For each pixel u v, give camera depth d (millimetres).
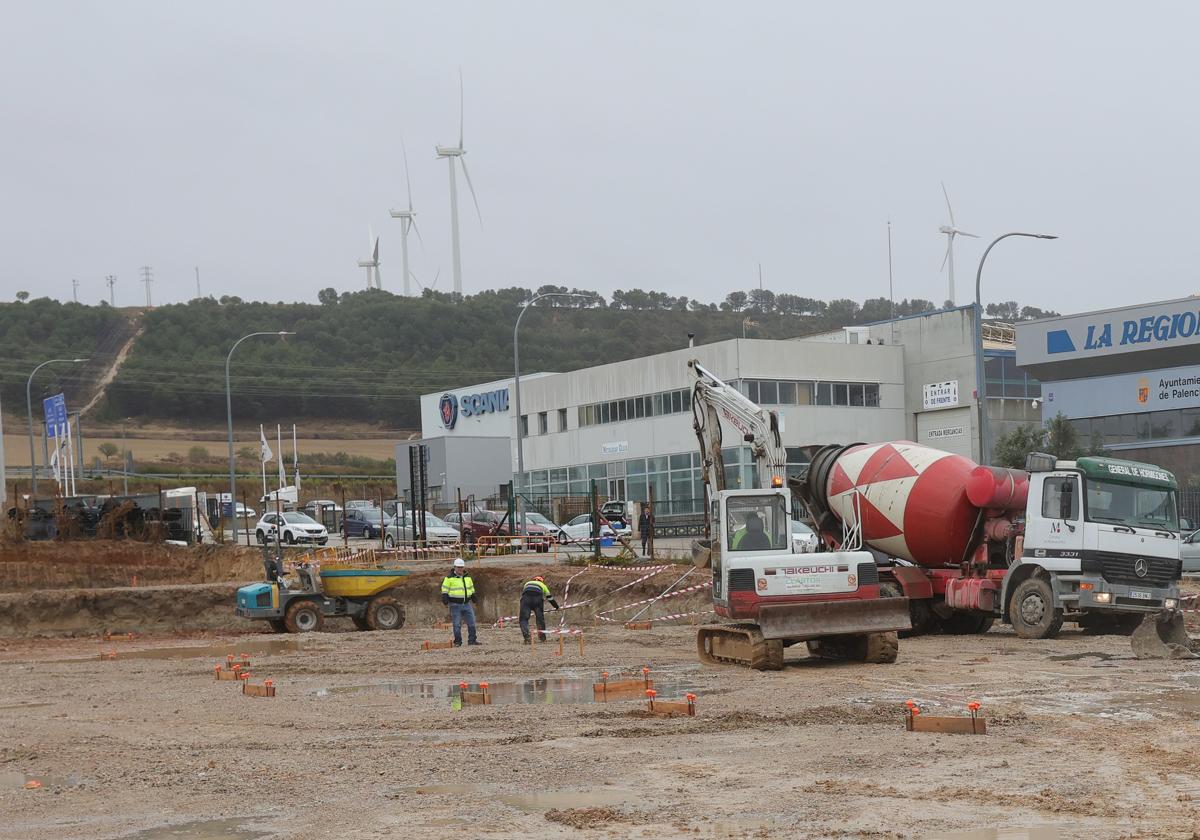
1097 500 23766
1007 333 67562
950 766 11875
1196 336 54469
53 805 11133
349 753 13375
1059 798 10359
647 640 27516
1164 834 9125
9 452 125188
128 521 51469
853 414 65000
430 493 81562
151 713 17500
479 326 171500
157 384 150875
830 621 20203
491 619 36812
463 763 12523
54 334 164375
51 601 35500
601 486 70000
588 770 12047
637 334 178500
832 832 9398
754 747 13211
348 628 35312
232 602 36969
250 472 118938
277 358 161375
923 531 25844
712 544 22469
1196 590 32656
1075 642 23641
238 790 11508
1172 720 14391
